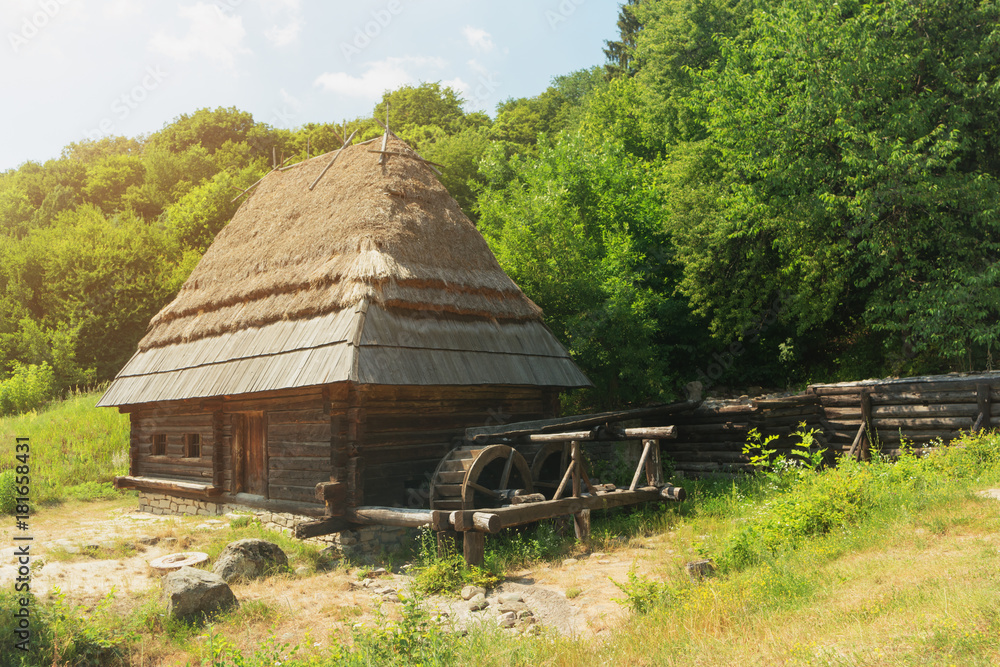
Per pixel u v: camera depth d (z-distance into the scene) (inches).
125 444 829.8
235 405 546.6
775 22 619.5
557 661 212.4
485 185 1393.9
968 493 301.1
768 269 703.7
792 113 588.7
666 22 1130.0
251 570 365.1
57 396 1157.1
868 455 487.2
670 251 839.1
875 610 196.4
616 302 698.2
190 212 1547.7
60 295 1289.4
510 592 325.1
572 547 406.3
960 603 183.0
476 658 217.5
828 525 308.7
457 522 358.0
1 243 1428.4
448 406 504.7
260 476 528.1
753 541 312.7
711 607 230.2
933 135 529.7
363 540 439.8
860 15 557.6
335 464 430.0
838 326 767.1
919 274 587.8
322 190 595.2
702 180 807.7
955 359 602.5
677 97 1080.8
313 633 275.0
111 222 1541.6
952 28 550.9
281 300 524.7
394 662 216.8
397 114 1909.4
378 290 471.2
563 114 1737.2
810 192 601.0
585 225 816.9
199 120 2018.9
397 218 522.6
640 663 200.1
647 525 441.4
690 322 800.9
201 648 249.3
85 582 350.9
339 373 418.3
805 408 547.5
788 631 198.7
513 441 482.6
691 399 607.5
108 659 245.6
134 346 1298.0
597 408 765.3
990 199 518.6
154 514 613.0
